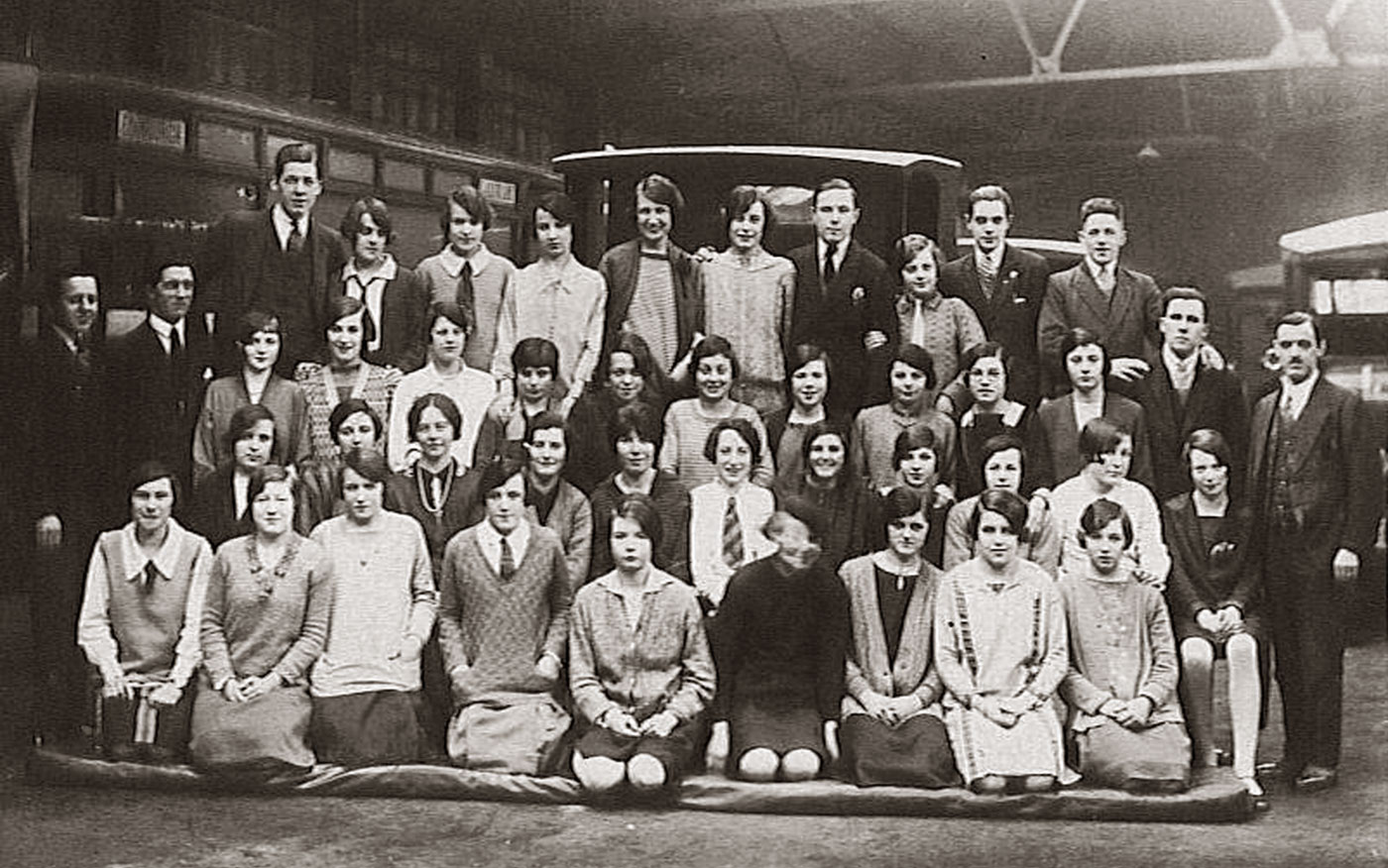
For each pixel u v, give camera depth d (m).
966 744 4.47
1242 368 9.92
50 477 5.20
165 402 5.23
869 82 13.29
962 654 4.59
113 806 4.45
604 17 10.91
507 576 4.70
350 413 4.79
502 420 5.10
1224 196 13.85
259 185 7.22
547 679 4.68
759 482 5.07
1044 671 4.55
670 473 5.05
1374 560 7.41
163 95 6.69
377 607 4.77
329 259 5.31
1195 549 4.78
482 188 8.80
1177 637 4.75
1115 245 5.26
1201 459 4.75
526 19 10.20
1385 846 4.19
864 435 5.09
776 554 4.62
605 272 5.40
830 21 12.55
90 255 6.45
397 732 4.63
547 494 4.88
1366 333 7.79
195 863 3.96
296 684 4.69
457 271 5.36
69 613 5.02
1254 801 4.53
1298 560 4.77
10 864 3.93
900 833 4.26
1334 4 10.77
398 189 8.11
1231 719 4.64
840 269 5.35
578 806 4.47
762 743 4.52
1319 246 7.95
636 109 11.62
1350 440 4.79
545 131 10.87
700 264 5.40
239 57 8.12
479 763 4.56
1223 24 12.65
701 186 6.15
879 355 5.31
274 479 4.69
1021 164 14.12
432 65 9.66
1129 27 12.94
